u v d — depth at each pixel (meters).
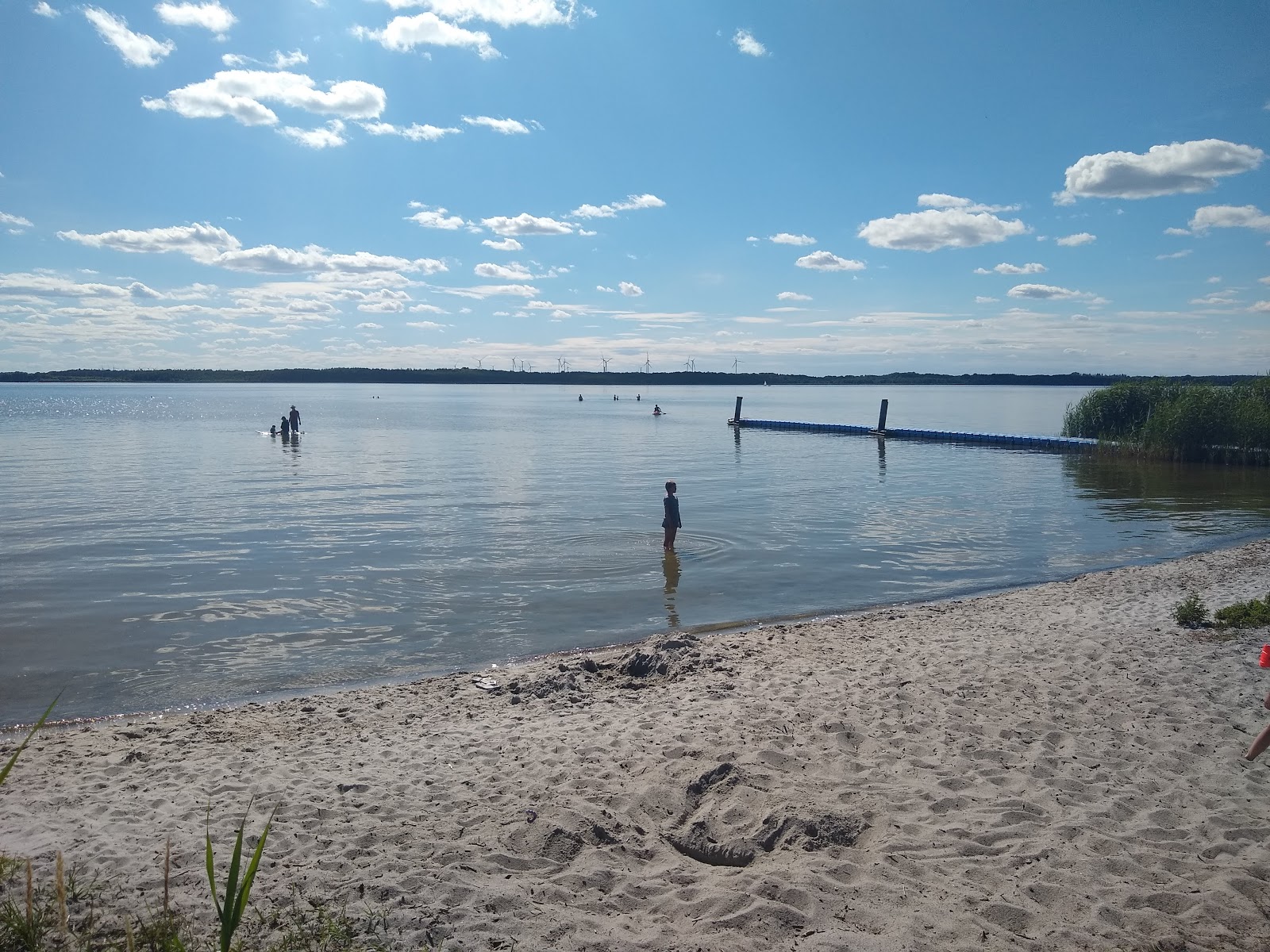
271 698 10.09
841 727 7.76
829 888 5.10
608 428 68.56
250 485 30.88
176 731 8.52
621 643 12.36
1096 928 4.66
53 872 5.34
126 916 4.53
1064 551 19.39
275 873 5.36
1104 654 10.08
